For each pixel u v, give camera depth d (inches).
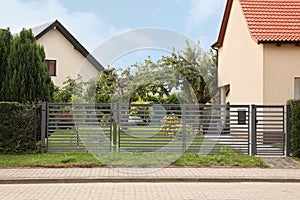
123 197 313.1
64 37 1061.1
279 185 367.6
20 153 490.0
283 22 659.4
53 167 425.1
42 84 582.9
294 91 622.8
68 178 372.8
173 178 379.6
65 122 498.6
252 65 657.6
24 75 568.7
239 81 728.3
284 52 614.9
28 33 599.2
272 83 613.0
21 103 518.0
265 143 524.1
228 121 536.1
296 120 486.9
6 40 588.7
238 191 339.0
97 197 312.0
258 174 400.2
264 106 503.2
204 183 374.6
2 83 566.9
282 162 462.6
